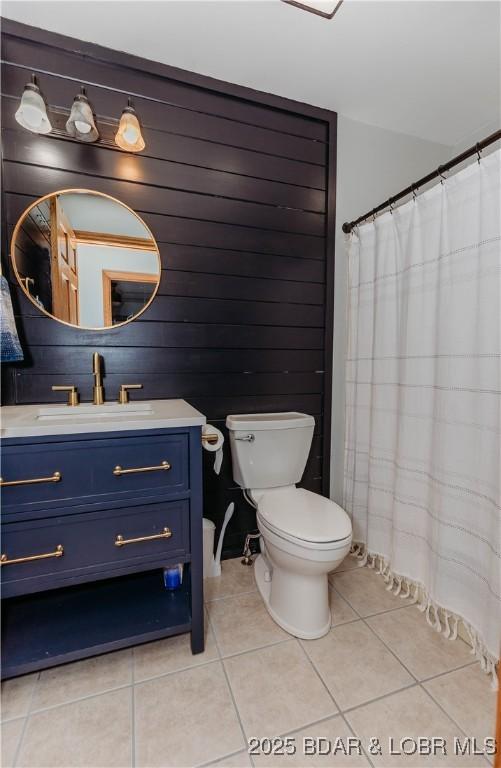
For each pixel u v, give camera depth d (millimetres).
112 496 1082
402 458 1540
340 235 1912
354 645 1285
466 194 1251
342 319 1956
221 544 1712
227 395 1753
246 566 1771
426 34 1375
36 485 1008
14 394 1429
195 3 1245
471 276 1246
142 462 1108
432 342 1426
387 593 1583
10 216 1386
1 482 971
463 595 1295
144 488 1117
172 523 1159
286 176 1794
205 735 978
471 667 1197
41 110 1206
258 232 1761
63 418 1156
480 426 1230
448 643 1298
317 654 1244
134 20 1315
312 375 1920
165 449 1132
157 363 1624
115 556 1101
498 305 1166
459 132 2014
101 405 1415
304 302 1877
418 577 1510
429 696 1089
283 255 1816
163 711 1041
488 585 1193
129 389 1553
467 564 1281
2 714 1031
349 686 1121
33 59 1370
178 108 1582
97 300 1519
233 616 1425
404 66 1543
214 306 1705
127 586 1426
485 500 1216
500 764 828
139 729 993
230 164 1688
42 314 1449
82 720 1016
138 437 1099
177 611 1276
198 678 1147
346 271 1943
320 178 1862
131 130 1320
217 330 1716
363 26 1339
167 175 1585
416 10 1271
